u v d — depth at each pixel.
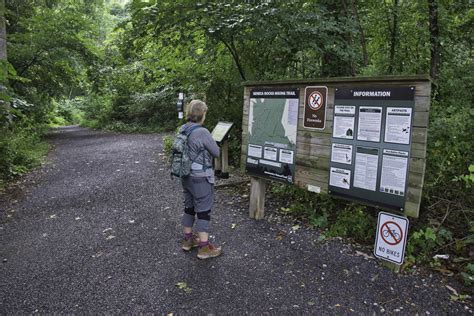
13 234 4.18
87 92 21.52
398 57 5.82
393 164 2.94
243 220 4.32
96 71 14.63
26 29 12.76
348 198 3.29
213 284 2.98
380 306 2.62
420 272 3.02
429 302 2.64
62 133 15.16
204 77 7.80
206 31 5.34
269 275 3.08
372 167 3.08
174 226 4.26
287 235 3.84
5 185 6.32
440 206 3.81
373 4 5.79
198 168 3.28
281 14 4.79
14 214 4.88
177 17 5.15
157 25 5.42
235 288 2.91
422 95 2.72
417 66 5.59
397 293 2.76
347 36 5.45
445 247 3.33
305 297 2.76
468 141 3.50
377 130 3.02
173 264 3.34
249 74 6.98
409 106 2.80
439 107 4.06
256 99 4.18
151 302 2.76
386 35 5.86
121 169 7.39
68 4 15.84
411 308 2.59
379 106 2.99
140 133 14.27
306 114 3.62
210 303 2.73
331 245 3.54
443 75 4.73
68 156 9.25
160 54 7.67
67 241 3.93
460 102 4.10
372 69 5.30
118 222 4.46
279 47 5.28
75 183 6.44
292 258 3.35
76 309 2.70
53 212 4.92
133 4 5.20
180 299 2.79
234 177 6.24
